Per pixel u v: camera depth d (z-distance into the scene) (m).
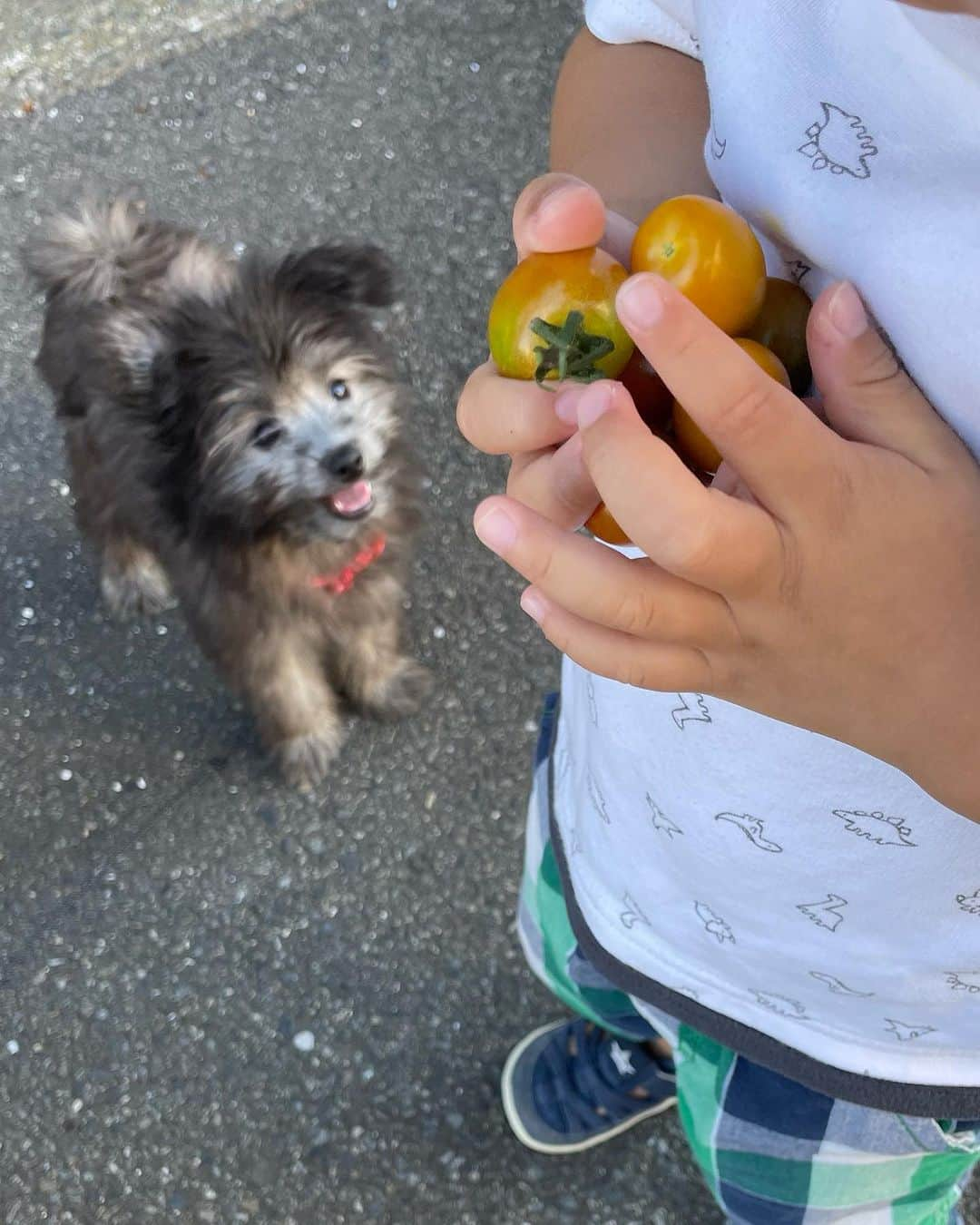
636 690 0.86
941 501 0.49
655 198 0.75
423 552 2.33
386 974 1.97
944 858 0.77
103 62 3.02
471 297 2.59
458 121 2.83
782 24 0.53
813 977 0.94
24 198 2.83
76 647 2.33
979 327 0.49
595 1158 1.79
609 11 0.86
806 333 0.54
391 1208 1.78
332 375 2.00
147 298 1.99
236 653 2.06
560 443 0.56
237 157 2.83
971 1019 0.91
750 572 0.47
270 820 2.12
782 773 0.79
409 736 2.18
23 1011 1.98
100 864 2.11
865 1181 1.08
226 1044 1.93
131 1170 1.84
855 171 0.52
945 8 0.48
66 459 2.44
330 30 3.00
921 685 0.53
